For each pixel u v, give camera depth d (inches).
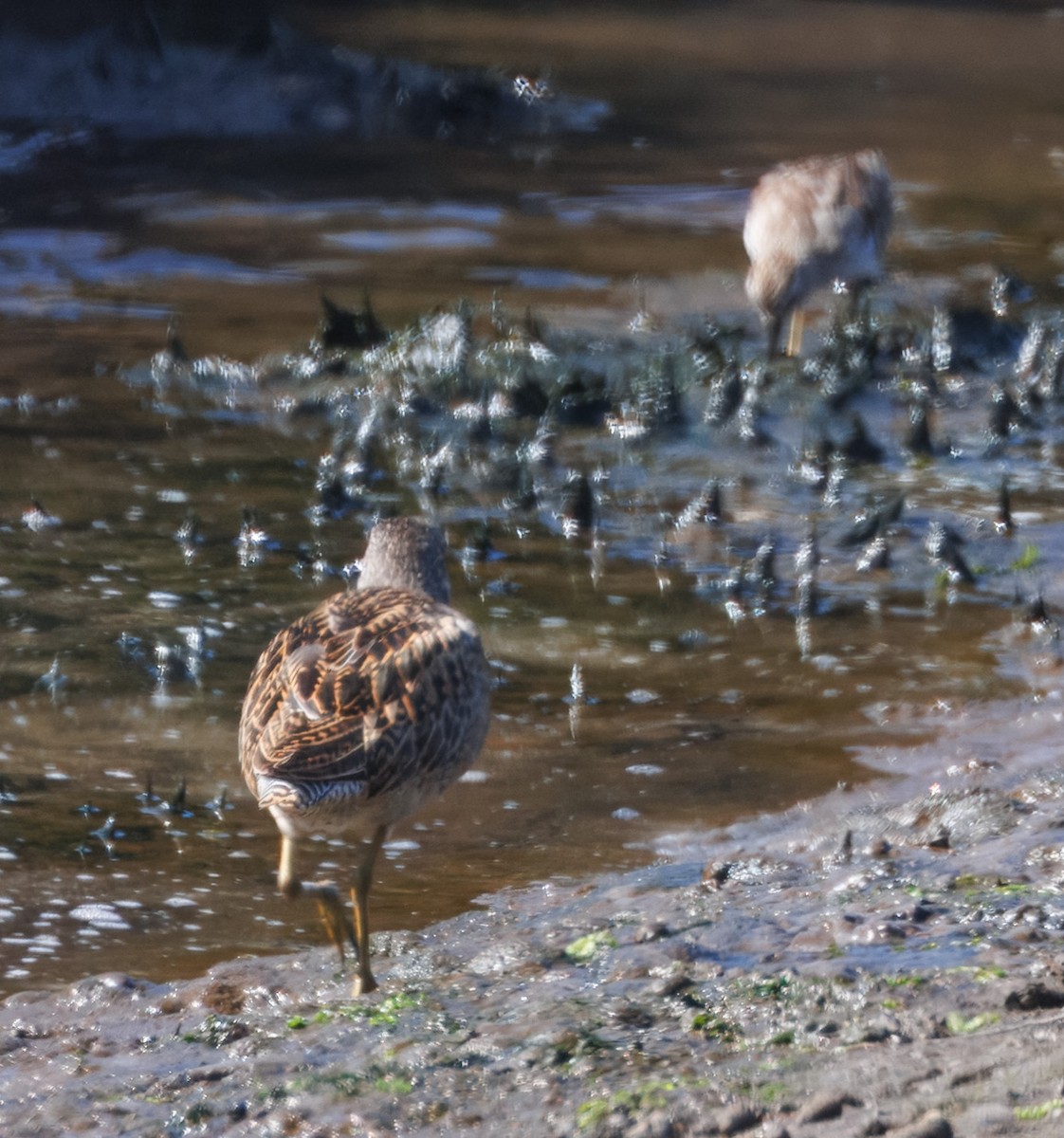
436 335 677.3
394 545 337.4
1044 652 448.1
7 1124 252.5
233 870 346.3
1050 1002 266.2
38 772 382.0
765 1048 259.4
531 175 1051.3
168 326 724.0
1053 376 668.1
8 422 610.2
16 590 473.7
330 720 276.2
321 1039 274.5
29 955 313.9
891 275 821.9
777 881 329.4
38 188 967.6
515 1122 243.8
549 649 450.6
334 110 1176.8
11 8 1153.4
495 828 363.3
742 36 1694.1
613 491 569.9
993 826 346.9
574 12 1779.0
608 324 731.4
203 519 530.9
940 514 548.1
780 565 508.1
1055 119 1294.3
